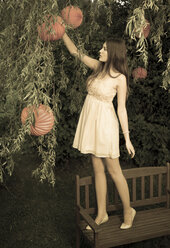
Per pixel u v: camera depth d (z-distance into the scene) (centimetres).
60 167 449
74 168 451
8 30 171
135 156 454
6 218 316
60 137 415
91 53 409
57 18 163
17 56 175
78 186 243
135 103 450
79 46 202
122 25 382
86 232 232
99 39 403
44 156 202
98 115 216
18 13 171
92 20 216
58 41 207
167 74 197
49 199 362
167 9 209
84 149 223
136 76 291
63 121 415
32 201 355
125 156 462
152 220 251
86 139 222
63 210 338
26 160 457
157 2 198
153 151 448
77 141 235
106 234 226
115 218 254
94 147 221
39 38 163
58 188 392
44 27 159
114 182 235
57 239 283
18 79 169
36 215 325
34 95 154
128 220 236
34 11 162
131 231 232
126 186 233
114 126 220
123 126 223
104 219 245
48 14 158
